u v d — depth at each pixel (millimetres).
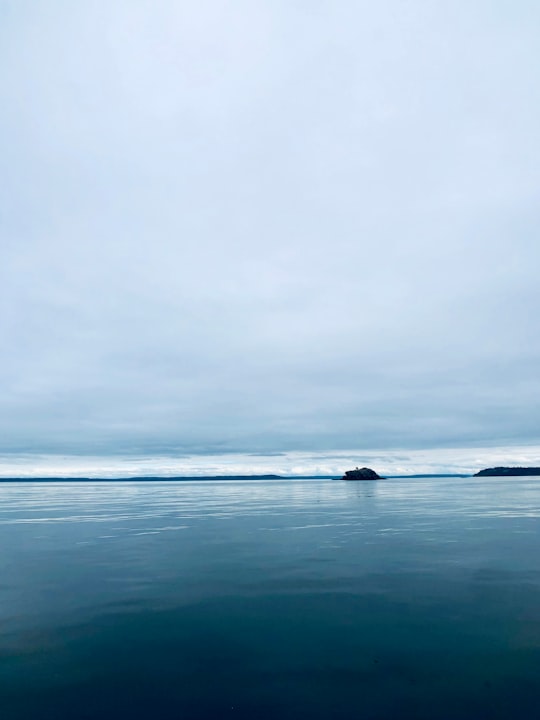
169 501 65062
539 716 8148
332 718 8156
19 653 10820
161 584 16641
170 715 8281
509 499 58969
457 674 9648
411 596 14781
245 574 18000
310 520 36719
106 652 10844
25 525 35406
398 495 70562
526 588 15555
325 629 12094
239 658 10484
